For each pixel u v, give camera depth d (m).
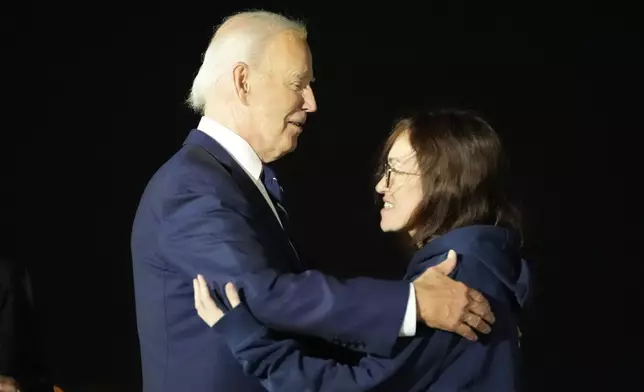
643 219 7.80
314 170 7.82
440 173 2.30
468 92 7.91
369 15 7.86
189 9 7.64
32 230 7.54
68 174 7.59
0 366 3.23
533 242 7.73
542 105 7.92
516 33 7.91
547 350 6.95
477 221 2.32
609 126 7.92
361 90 7.88
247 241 2.22
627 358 6.86
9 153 7.55
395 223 2.38
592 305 7.41
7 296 3.32
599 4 7.91
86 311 7.43
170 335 2.33
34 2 7.54
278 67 2.43
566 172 7.89
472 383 2.20
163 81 7.66
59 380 6.83
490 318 2.16
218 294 2.21
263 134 2.46
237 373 2.29
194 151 2.40
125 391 6.73
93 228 7.58
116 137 7.63
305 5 7.79
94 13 7.59
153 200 2.34
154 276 2.34
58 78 7.58
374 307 2.13
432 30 7.89
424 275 2.19
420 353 2.16
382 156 2.48
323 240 7.76
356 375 2.15
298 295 2.14
